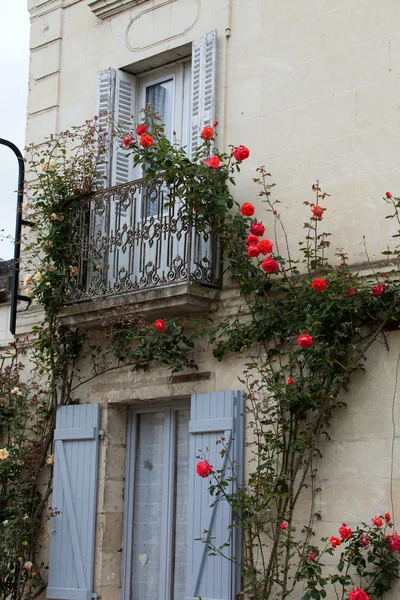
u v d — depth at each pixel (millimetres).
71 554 9156
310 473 7730
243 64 8922
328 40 8336
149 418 9328
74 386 9727
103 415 9344
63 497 9336
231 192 8758
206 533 8156
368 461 7461
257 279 8242
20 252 10516
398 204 7441
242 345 8336
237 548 7965
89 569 9000
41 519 9641
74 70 10461
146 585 8984
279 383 7828
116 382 9328
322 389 7641
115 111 9906
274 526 7805
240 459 8148
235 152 8312
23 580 9422
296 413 7805
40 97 10727
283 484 7785
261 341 8258
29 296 9938
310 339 7285
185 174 8516
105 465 9227
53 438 9727
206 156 8898
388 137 7832
